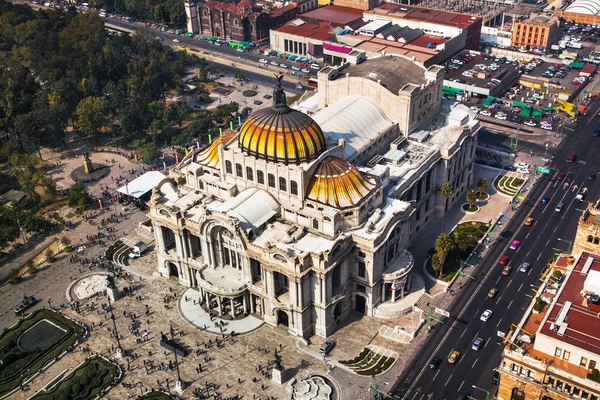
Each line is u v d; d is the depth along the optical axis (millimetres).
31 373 182875
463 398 167125
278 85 198250
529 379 145125
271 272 185500
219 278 199000
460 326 192500
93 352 189375
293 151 193500
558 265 175875
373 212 198125
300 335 190375
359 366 180500
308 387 173250
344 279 191750
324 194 192875
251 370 180500
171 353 187500
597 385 135000
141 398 172000
